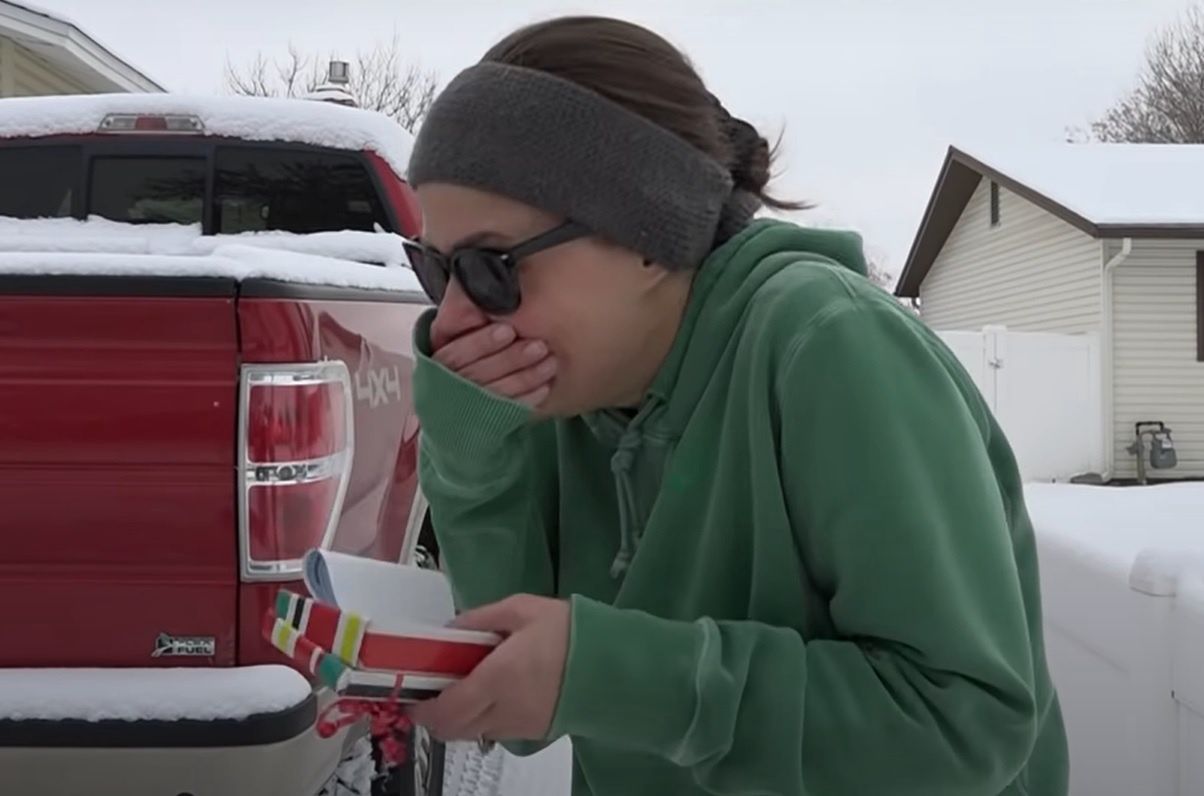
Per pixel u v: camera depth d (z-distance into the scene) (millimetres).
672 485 1160
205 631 2156
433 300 1213
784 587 1052
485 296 1066
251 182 4621
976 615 943
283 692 2117
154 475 2145
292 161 4559
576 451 1378
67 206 4727
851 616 973
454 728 914
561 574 1396
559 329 1085
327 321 2336
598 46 1086
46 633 2143
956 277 21297
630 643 926
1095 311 15727
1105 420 15023
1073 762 2006
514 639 912
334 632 887
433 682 905
